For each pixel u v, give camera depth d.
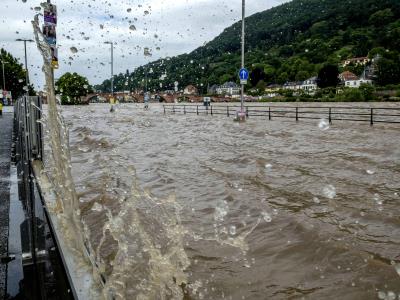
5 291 2.91
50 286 1.78
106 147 14.61
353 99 78.19
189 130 21.69
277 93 112.88
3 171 7.15
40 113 4.25
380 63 99.75
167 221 5.46
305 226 5.40
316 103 75.50
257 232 5.27
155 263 3.35
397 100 73.94
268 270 4.16
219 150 13.40
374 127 20.98
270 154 12.30
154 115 40.44
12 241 3.81
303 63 122.50
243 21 23.00
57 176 2.83
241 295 3.67
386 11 128.75
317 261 4.39
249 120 28.25
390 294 3.67
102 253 4.43
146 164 10.63
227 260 4.39
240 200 6.85
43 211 2.09
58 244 1.68
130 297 3.18
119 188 7.64
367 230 5.34
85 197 7.10
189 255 4.50
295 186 7.94
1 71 67.50
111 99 47.34
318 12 150.50
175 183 8.27
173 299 3.29
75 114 45.09
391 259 4.40
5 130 15.30
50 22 6.90
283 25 151.88
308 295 3.68
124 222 5.33
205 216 5.96
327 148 13.54
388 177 8.72
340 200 6.85
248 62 136.50
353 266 4.25
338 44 129.38
